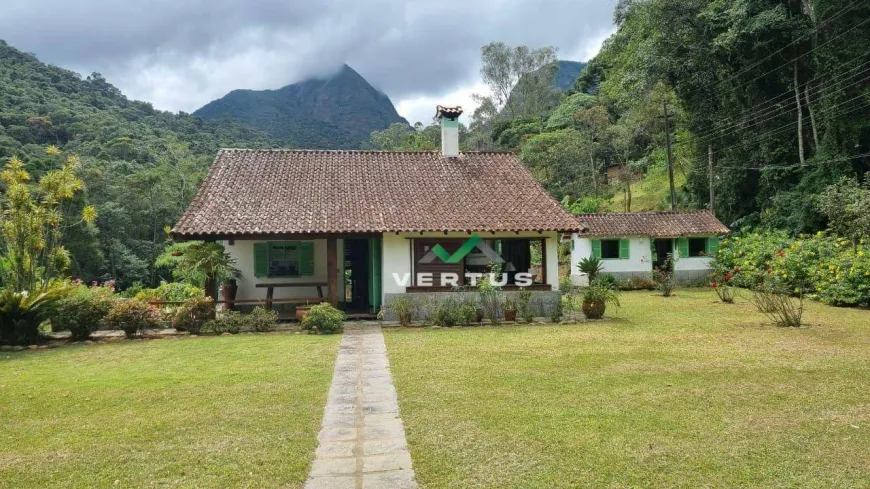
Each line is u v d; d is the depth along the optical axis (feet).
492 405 20.24
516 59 233.55
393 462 15.23
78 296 38.06
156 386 23.65
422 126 222.69
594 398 21.01
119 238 123.75
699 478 13.94
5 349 34.27
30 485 14.10
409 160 55.98
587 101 175.63
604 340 34.12
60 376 26.12
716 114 93.61
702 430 17.37
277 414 19.58
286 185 48.57
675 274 77.25
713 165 94.38
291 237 43.11
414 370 26.27
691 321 42.50
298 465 15.06
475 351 30.83
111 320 36.94
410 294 43.83
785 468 14.48
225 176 48.85
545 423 18.11
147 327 39.24
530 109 225.15
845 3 74.28
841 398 20.68
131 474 14.64
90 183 125.18
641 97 114.83
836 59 75.15
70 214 100.17
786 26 78.13
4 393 22.91
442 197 48.52
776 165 84.23
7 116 171.73
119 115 226.79
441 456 15.55
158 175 134.92
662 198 116.78
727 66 89.25
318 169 52.34
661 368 26.03
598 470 14.43
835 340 32.94
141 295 48.44
